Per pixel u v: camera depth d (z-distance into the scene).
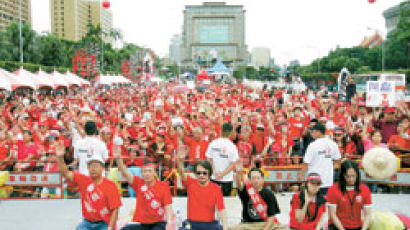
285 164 9.21
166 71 146.25
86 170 7.03
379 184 8.60
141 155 9.16
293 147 11.40
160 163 8.83
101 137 9.38
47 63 64.25
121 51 114.12
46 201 8.05
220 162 6.66
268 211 5.52
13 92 32.72
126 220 6.40
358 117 12.48
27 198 8.27
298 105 12.41
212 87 42.44
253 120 12.48
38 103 21.00
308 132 10.93
